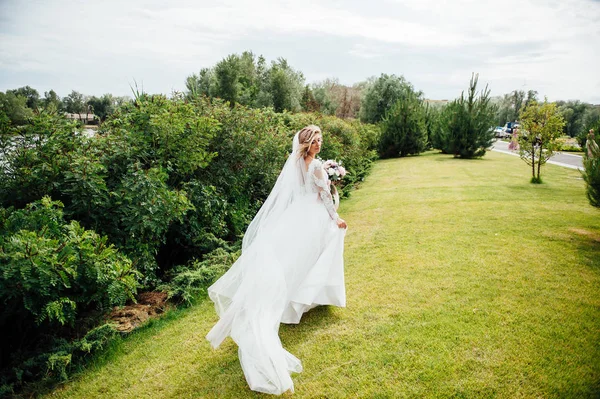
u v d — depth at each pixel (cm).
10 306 323
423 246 571
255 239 340
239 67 3706
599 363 273
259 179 811
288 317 347
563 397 241
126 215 464
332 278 369
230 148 723
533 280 427
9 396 288
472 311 360
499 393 247
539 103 1116
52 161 441
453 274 455
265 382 254
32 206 401
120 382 296
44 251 307
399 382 264
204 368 305
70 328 375
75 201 436
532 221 676
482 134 1908
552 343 301
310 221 351
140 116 589
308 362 297
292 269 333
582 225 641
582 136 2469
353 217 808
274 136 806
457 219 716
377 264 509
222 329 298
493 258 502
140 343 355
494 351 293
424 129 2200
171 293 442
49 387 298
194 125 599
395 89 3544
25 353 336
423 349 301
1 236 321
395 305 383
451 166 1599
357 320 358
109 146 518
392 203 909
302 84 4484
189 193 589
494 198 895
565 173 1361
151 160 578
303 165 362
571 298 379
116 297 357
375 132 2241
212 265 519
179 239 582
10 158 435
